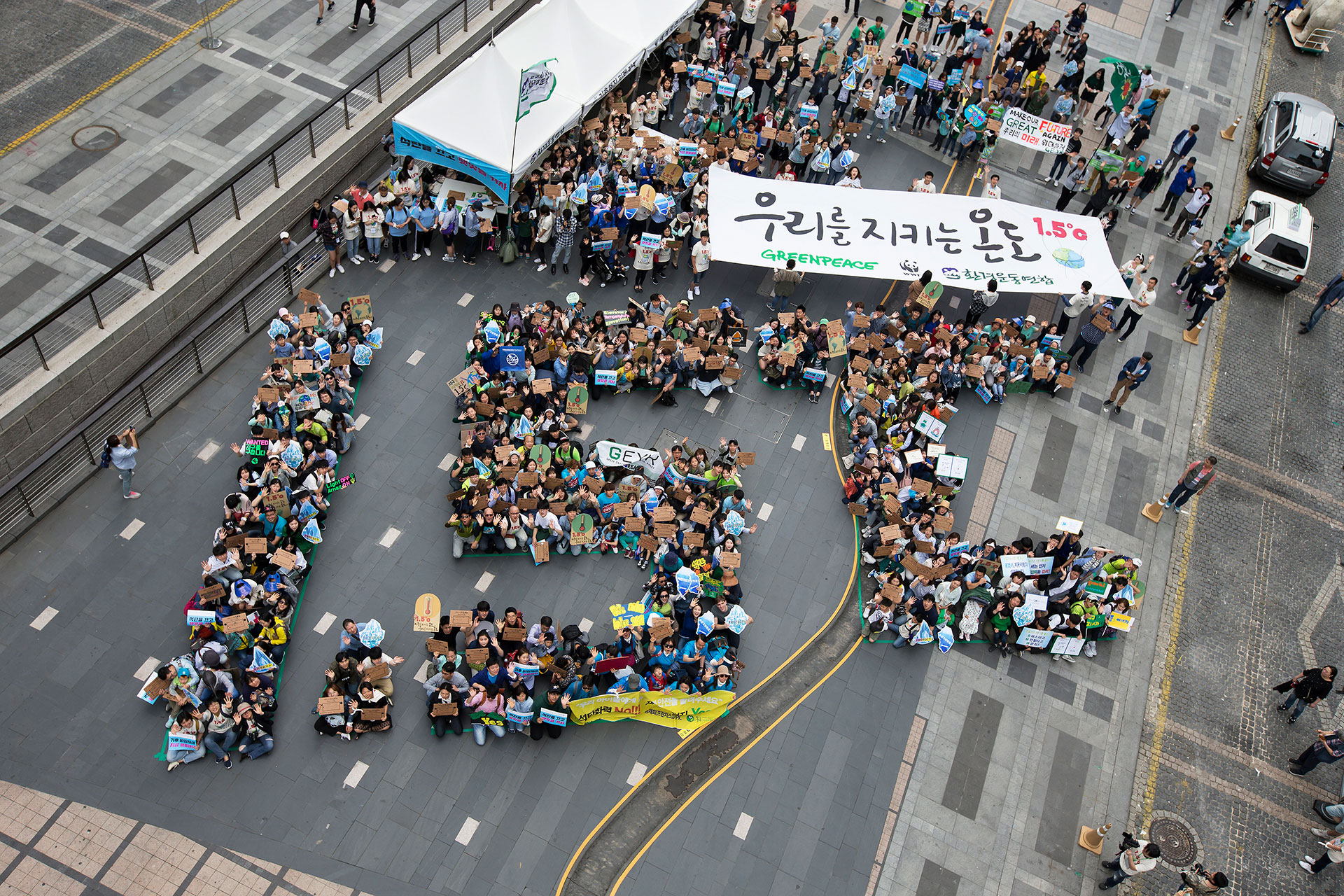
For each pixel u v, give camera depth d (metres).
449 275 26.72
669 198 27.36
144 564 20.28
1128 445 27.17
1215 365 29.75
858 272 26.62
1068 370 27.45
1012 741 21.14
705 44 32.69
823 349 25.59
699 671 20.17
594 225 26.75
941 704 21.42
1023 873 19.31
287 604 19.38
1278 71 39.97
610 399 24.98
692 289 27.22
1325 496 27.20
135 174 24.59
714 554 21.48
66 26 27.81
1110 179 31.19
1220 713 22.56
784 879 18.47
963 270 27.08
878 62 32.72
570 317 24.69
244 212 23.91
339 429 22.33
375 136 27.34
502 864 17.84
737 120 31.42
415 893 17.30
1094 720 21.84
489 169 25.19
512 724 19.23
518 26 27.44
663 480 22.83
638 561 22.16
